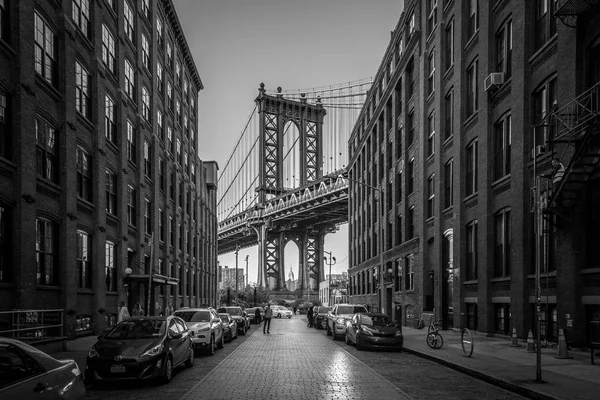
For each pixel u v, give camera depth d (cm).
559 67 1877
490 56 2508
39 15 2112
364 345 2125
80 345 2059
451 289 3081
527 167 2139
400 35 4450
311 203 9462
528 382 1203
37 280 2064
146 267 3694
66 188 2267
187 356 1514
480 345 2119
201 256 6319
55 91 2212
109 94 2978
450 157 3103
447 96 3225
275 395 1095
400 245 4141
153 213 3872
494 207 2464
